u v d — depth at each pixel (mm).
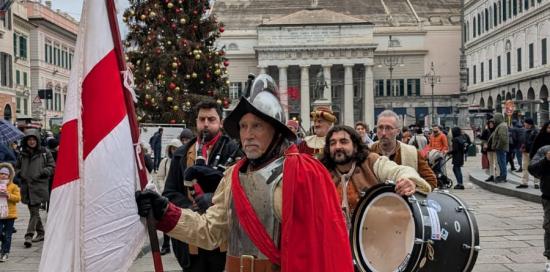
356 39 73750
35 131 9469
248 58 78500
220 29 15703
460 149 16891
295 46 73562
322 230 2525
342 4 86125
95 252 2512
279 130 2742
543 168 6879
